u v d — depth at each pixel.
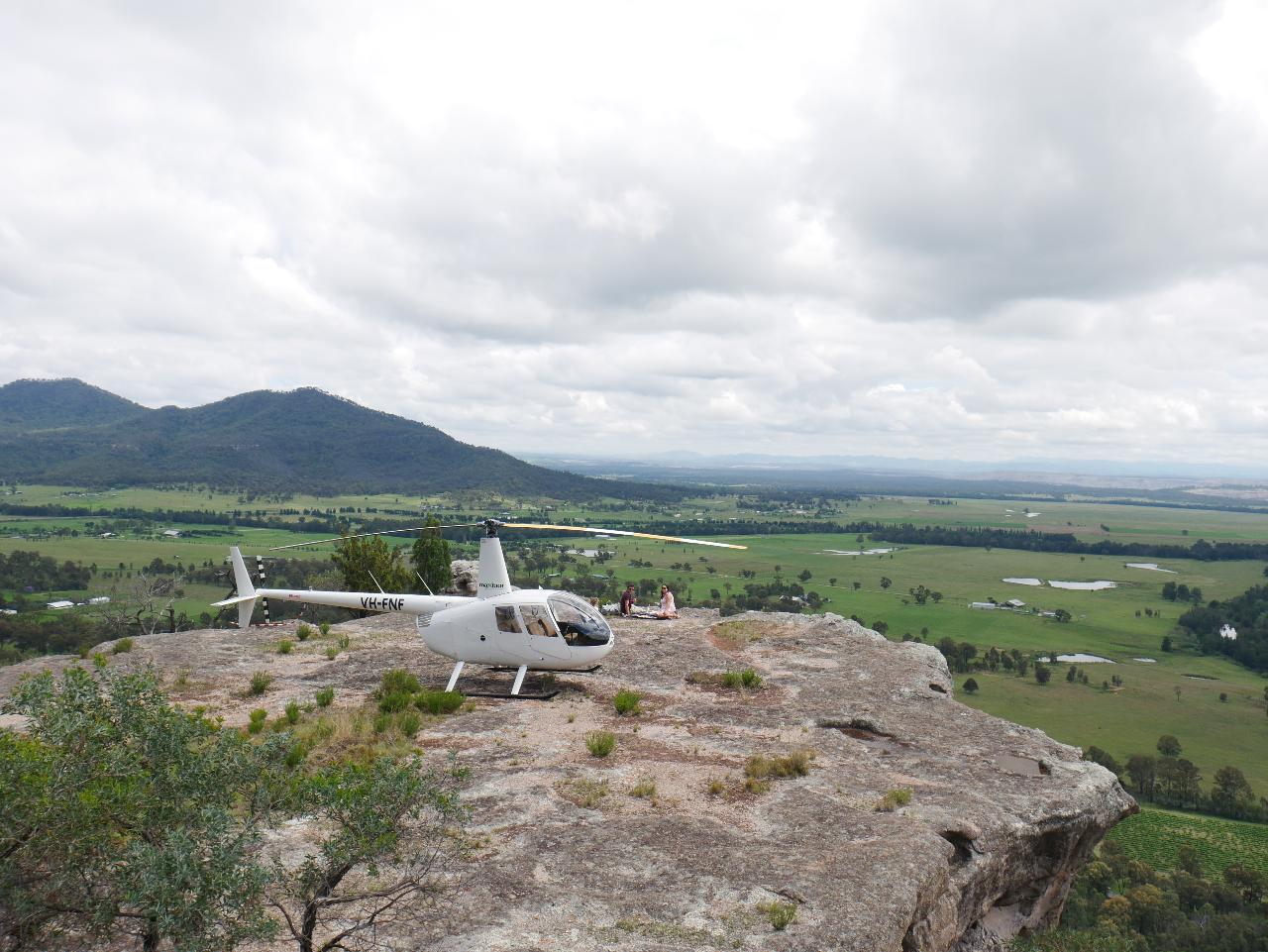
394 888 8.31
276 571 133.62
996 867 13.83
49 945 7.59
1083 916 56.84
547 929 9.33
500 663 21.08
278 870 7.62
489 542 21.89
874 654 25.94
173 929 6.45
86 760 7.34
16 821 6.77
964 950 14.31
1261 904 60.28
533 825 12.35
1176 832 81.06
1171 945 53.28
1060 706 127.00
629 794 13.87
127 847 7.09
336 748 16.05
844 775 15.41
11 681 21.31
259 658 25.16
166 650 25.53
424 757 15.57
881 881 10.82
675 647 26.50
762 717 19.16
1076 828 15.61
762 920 9.72
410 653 26.11
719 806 13.54
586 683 22.19
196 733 8.14
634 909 9.88
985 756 17.66
